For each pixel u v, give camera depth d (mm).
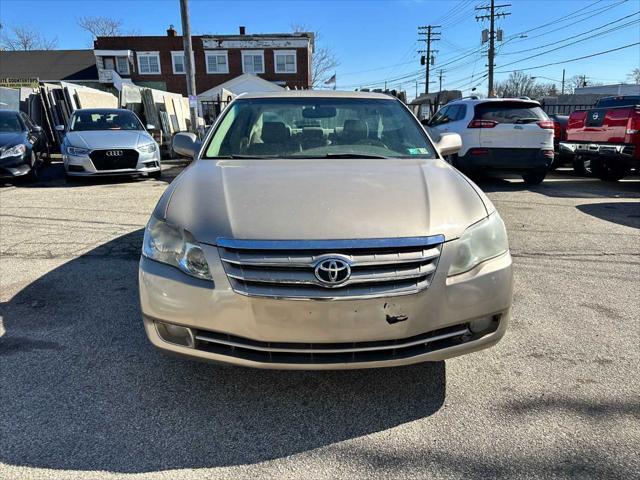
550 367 2879
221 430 2340
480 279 2330
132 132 9961
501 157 8406
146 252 2449
